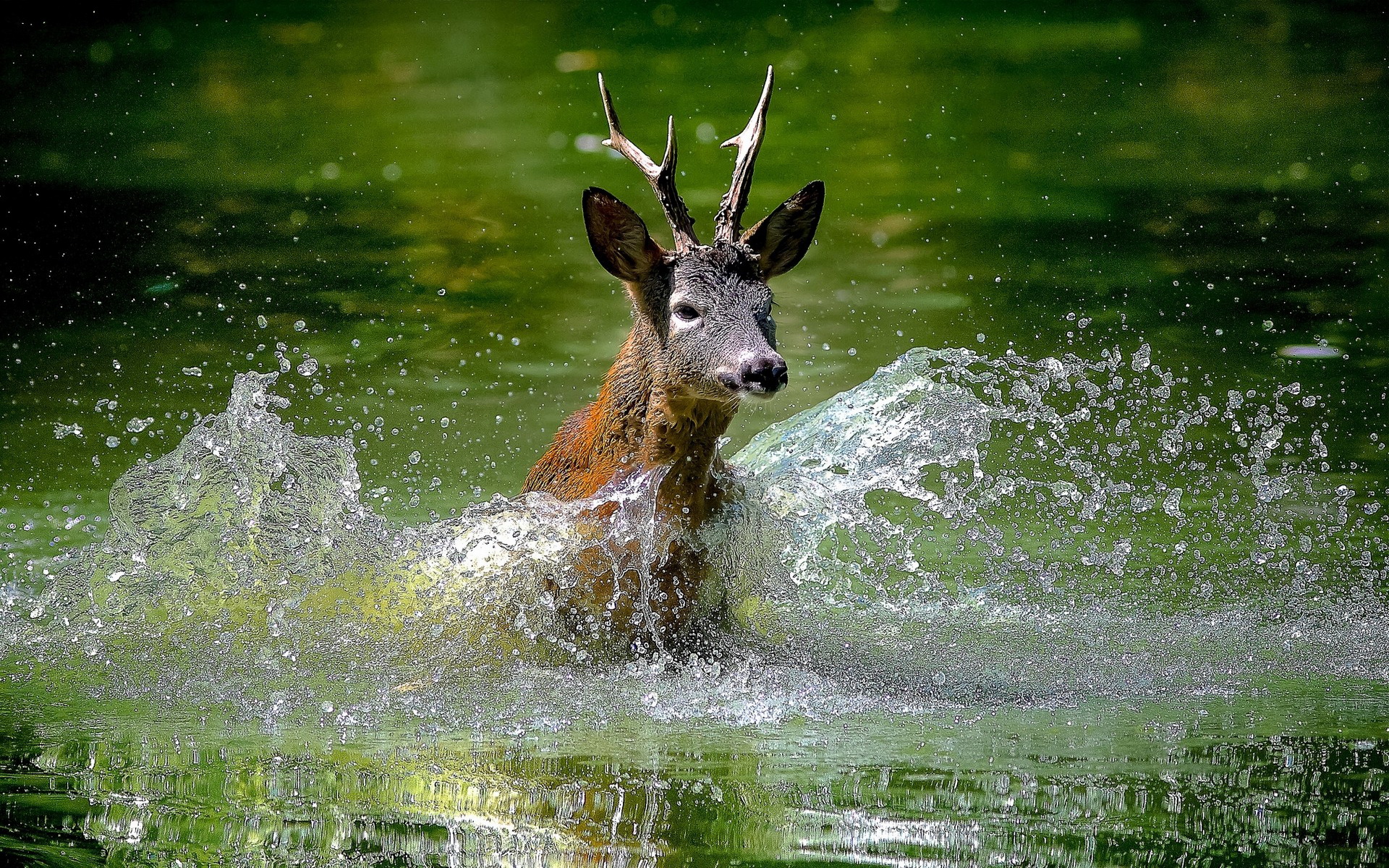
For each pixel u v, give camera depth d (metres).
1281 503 13.31
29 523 12.55
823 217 22.75
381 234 21.88
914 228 22.23
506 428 15.06
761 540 11.02
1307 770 8.09
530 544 10.51
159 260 20.64
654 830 7.23
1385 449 14.37
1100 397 15.88
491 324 18.39
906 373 12.30
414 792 7.75
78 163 25.27
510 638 10.53
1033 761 8.27
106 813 7.45
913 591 11.80
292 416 15.20
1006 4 38.38
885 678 9.98
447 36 35.28
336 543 10.83
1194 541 12.66
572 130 27.12
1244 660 10.30
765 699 9.54
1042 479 14.06
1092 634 10.89
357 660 10.25
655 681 9.95
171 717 9.08
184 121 28.16
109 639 10.53
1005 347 17.23
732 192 10.98
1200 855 6.92
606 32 35.88
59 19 36.38
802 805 7.57
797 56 33.19
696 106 28.61
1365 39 33.75
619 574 10.39
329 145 26.53
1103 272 20.14
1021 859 6.88
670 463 10.35
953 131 27.53
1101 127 27.58
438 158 25.64
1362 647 10.59
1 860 6.82
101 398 15.86
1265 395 15.74
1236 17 36.34
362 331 18.05
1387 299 18.77
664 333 10.23
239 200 23.42
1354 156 25.38
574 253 21.27
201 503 10.93
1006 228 22.19
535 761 8.27
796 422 12.64
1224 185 24.09
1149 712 9.27
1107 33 35.12
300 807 7.54
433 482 13.54
